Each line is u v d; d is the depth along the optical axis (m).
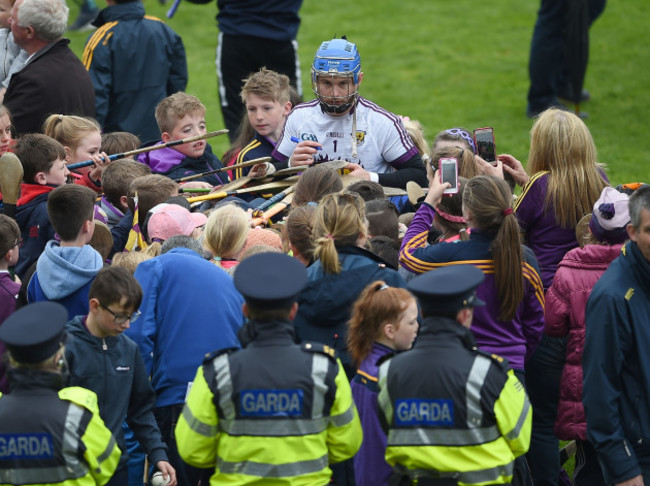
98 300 13.48
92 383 13.70
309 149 19.59
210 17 49.00
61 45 23.83
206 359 12.43
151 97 27.83
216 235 15.95
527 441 12.57
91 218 15.77
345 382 12.55
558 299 16.14
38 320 12.25
